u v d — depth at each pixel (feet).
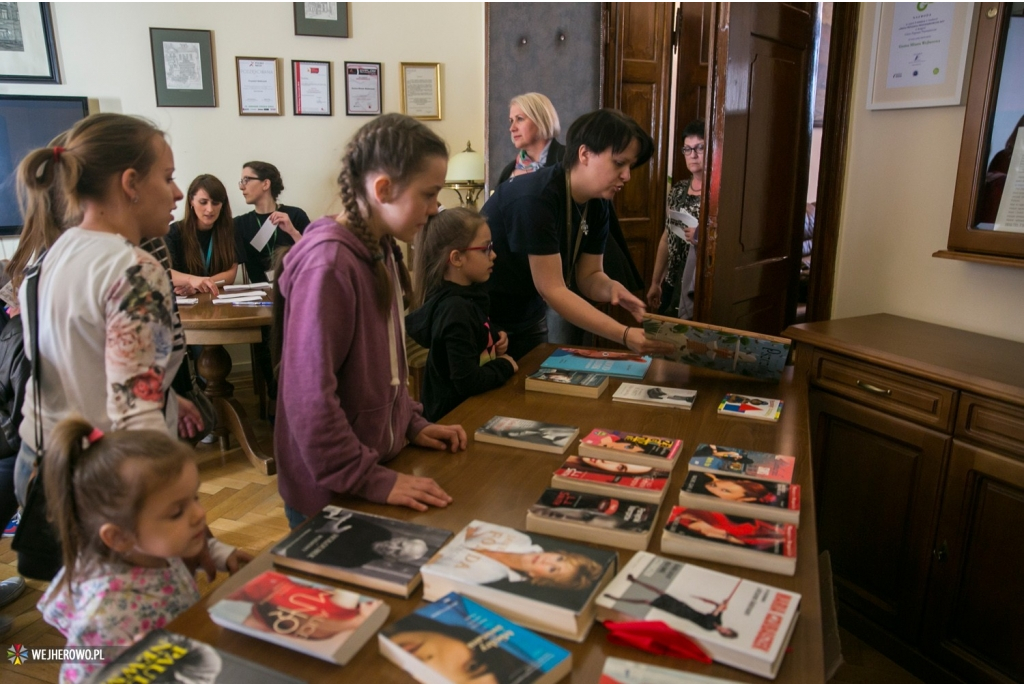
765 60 7.68
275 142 13.88
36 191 4.03
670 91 12.62
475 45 14.69
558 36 11.18
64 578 3.49
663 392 5.43
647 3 11.85
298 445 3.73
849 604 7.09
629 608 2.73
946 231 7.48
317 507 3.98
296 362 3.64
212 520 8.92
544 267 6.11
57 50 12.31
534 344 7.27
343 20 13.78
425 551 3.17
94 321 3.81
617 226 8.67
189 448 3.40
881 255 8.24
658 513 3.59
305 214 13.15
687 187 11.37
